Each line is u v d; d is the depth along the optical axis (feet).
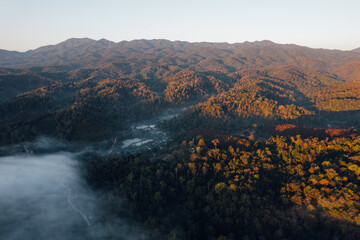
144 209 353.92
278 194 349.61
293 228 294.05
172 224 328.70
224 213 328.08
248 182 357.41
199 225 323.16
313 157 415.85
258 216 314.35
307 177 362.12
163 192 373.20
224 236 289.94
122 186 383.86
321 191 322.14
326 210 301.22
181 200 368.48
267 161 419.95
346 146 423.64
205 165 408.46
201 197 363.35
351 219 280.31
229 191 346.74
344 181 332.80
